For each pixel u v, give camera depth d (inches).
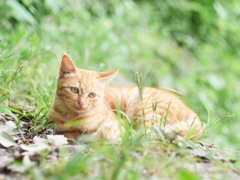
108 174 108.0
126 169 111.0
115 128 172.4
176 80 386.6
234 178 117.8
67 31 348.2
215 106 387.5
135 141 141.6
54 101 178.9
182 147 134.9
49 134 171.5
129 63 384.8
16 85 210.7
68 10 381.1
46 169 113.2
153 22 449.7
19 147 144.5
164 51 420.5
